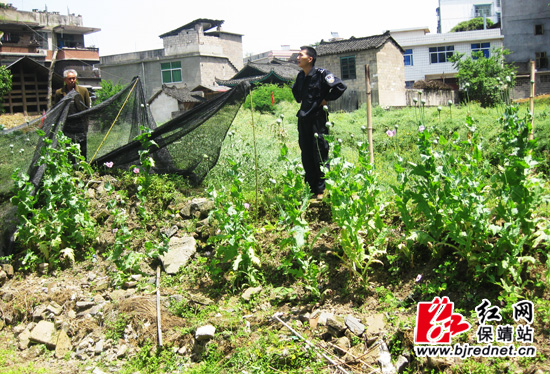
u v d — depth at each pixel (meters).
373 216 6.00
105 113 9.38
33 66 33.47
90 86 45.16
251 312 5.62
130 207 7.89
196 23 45.41
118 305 5.98
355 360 4.64
